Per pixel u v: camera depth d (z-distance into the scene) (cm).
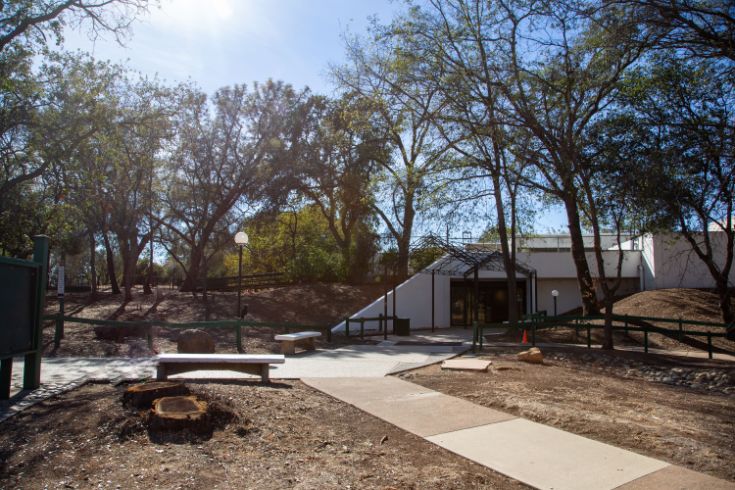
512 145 1714
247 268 4184
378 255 3142
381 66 2400
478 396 762
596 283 2736
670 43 1120
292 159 2900
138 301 2691
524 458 505
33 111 1892
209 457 466
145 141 2305
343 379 887
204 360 788
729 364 1346
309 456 495
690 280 2830
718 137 1197
